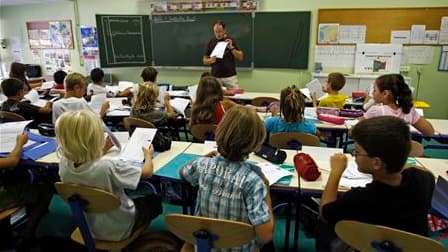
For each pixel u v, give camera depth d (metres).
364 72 5.45
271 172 1.78
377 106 2.51
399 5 5.15
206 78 2.80
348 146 3.12
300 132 2.31
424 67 5.30
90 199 1.45
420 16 5.12
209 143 2.23
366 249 1.18
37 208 1.91
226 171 1.25
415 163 1.96
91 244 1.58
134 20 6.20
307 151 2.09
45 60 7.48
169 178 1.76
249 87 6.11
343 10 5.34
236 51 4.88
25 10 7.29
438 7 5.03
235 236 1.18
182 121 3.53
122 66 6.33
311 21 5.53
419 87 5.38
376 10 5.23
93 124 1.45
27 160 2.00
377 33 5.31
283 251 2.18
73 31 6.96
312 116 3.33
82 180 1.49
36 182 2.20
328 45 5.53
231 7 5.77
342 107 3.66
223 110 2.72
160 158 2.02
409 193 1.13
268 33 5.74
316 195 1.75
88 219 1.59
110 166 1.50
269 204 1.30
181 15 6.04
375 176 1.17
